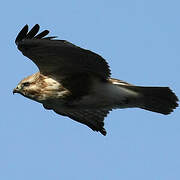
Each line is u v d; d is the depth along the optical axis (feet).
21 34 55.62
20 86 61.52
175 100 60.80
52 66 59.11
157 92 60.39
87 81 59.77
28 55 57.36
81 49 56.18
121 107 61.36
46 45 56.24
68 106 61.26
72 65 58.80
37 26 55.31
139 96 60.59
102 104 60.85
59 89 60.34
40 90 60.80
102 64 57.93
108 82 59.98
